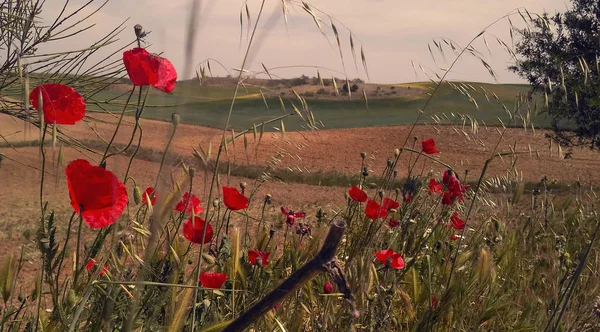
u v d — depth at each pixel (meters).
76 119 1.35
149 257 0.85
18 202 6.91
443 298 2.37
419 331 2.35
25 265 3.18
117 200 1.21
